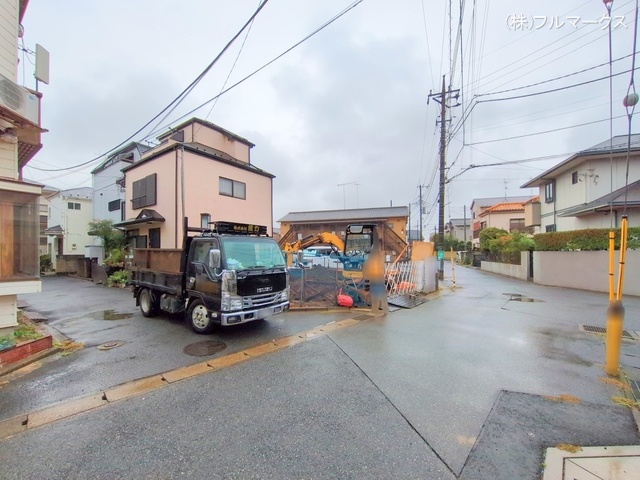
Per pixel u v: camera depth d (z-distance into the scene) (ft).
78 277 62.95
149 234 46.29
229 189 48.98
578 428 9.01
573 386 11.85
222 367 14.02
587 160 47.32
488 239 82.23
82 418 9.88
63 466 7.61
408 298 31.81
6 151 19.80
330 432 8.95
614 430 8.89
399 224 87.40
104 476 7.25
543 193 62.90
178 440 8.64
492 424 9.27
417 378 12.67
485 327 20.97
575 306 28.58
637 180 42.60
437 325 21.56
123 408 10.48
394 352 15.88
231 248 19.07
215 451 8.13
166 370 13.78
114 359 15.24
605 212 43.27
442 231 50.88
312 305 27.63
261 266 20.22
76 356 15.76
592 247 39.81
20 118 18.53
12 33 20.38
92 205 77.71
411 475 7.17
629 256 35.60
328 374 13.16
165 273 22.21
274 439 8.63
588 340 17.89
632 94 11.58
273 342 17.69
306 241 43.45
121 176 61.05
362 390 11.62
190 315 20.26
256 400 10.93
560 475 7.08
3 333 16.03
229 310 17.72
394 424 9.34
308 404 10.61
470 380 12.45
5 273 15.88
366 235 39.32
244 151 58.75
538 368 13.67
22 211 16.53
